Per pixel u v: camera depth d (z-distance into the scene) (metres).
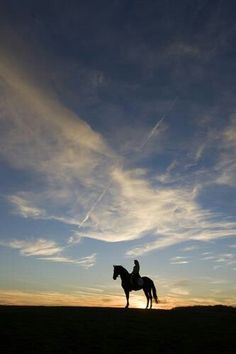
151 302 33.75
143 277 34.16
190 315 29.86
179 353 19.17
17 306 32.19
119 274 33.81
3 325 22.72
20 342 19.66
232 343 21.33
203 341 21.47
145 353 18.86
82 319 25.48
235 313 31.42
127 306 33.03
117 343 20.30
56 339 20.38
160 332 22.98
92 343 20.05
